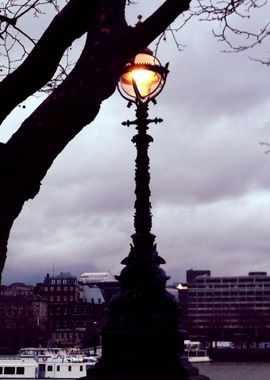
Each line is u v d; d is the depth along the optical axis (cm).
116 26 289
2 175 241
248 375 11738
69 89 267
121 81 646
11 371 6162
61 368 6419
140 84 630
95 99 270
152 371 575
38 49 255
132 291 610
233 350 15488
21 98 263
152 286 611
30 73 257
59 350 9650
